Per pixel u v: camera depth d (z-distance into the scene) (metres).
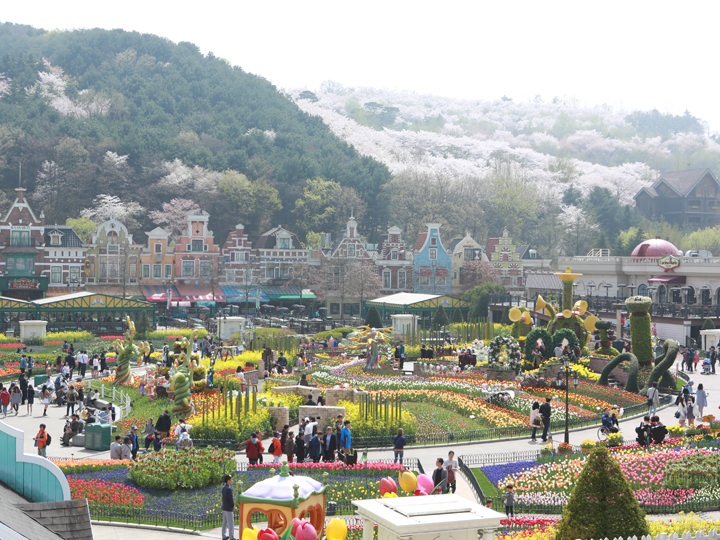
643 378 54.44
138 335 85.38
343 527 15.07
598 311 86.88
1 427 15.75
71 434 38.16
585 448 34.53
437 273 132.00
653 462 30.16
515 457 34.91
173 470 28.08
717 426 37.81
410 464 33.25
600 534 18.48
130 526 24.59
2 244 107.06
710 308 79.00
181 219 155.12
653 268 96.50
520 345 63.44
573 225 191.62
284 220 165.75
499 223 192.25
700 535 19.02
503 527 23.77
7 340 77.25
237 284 121.56
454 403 46.06
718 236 167.50
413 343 74.94
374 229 171.50
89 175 154.75
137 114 192.88
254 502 19.12
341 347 77.00
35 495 15.62
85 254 111.50
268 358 61.69
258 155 181.12
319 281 126.25
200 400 44.88
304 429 33.91
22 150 154.62
